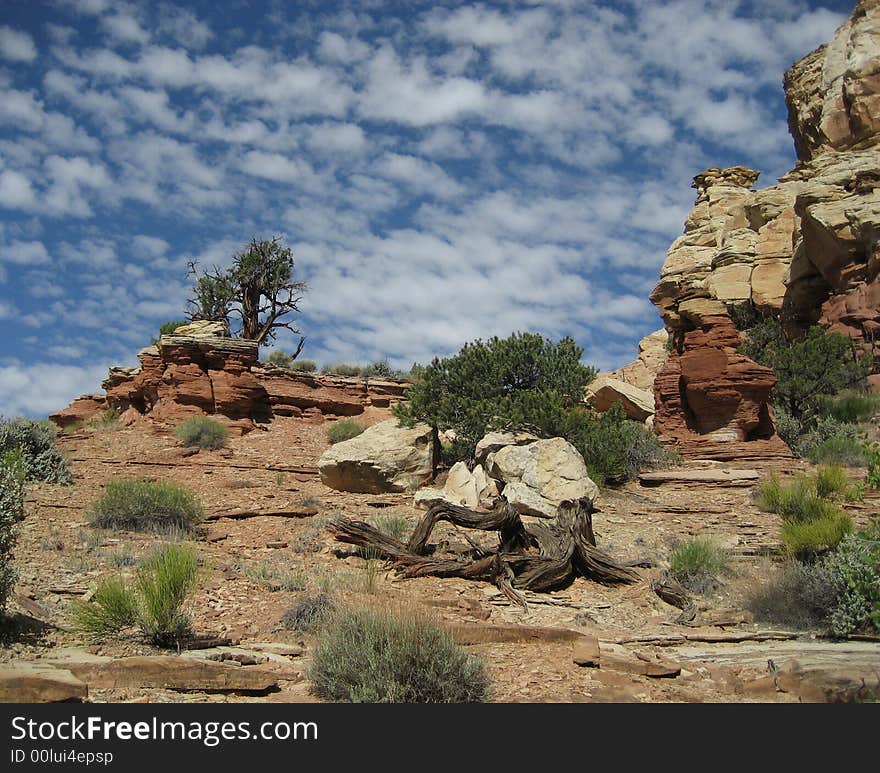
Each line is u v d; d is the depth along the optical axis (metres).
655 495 19.16
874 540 11.88
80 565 11.78
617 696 8.24
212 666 7.71
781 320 44.12
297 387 37.94
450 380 22.39
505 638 9.66
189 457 26.41
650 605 12.28
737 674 9.27
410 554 13.14
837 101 50.66
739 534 15.73
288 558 13.17
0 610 8.78
